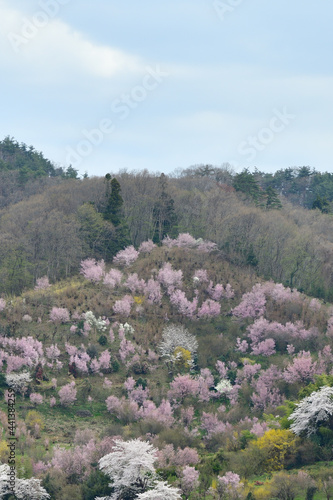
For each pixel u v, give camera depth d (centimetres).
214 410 7944
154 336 9550
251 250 12481
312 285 12050
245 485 5069
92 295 10375
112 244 12125
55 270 11462
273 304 10619
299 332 9600
